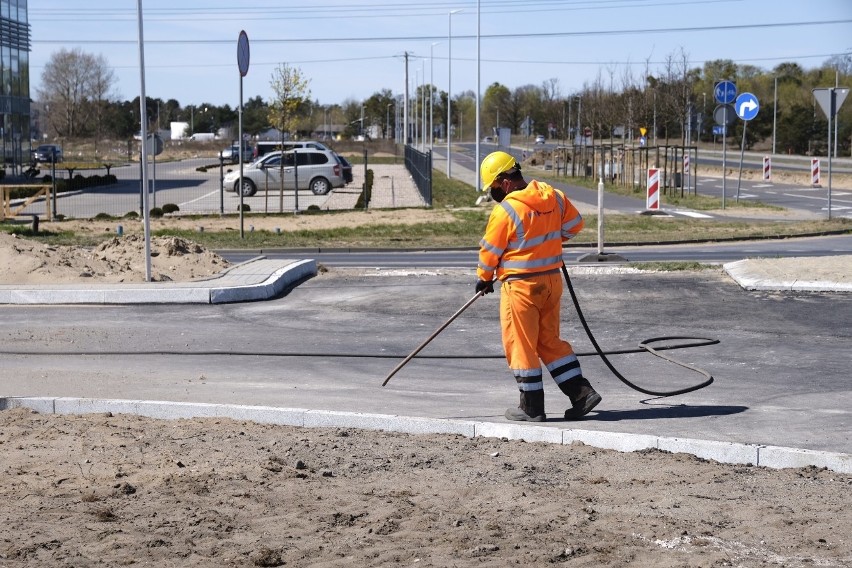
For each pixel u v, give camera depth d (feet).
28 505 17.31
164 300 44.60
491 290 24.43
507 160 24.66
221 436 22.74
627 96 221.25
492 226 23.66
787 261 50.72
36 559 14.71
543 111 409.49
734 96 108.37
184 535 15.83
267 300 45.57
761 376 29.32
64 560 14.67
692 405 25.81
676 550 15.14
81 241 79.20
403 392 27.91
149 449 21.50
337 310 42.60
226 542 15.51
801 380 28.71
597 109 242.17
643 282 46.85
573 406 24.17
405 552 15.06
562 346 24.39
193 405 25.21
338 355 33.45
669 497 17.89
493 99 519.19
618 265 53.83
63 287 45.47
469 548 15.19
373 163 261.44
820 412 24.75
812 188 154.51
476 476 19.48
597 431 22.04
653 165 198.90
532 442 22.18
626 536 15.76
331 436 22.81
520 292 23.72
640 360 32.09
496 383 29.07
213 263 53.88
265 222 96.07
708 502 17.56
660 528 16.12
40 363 32.30
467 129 556.92
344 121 528.22
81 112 384.47
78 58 382.83
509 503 17.61
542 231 23.79
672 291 44.27
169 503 17.48
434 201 125.29
